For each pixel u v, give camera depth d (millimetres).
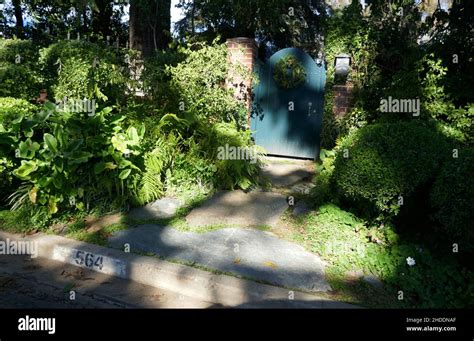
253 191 5738
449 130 5418
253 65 7477
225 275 3703
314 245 4242
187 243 4320
